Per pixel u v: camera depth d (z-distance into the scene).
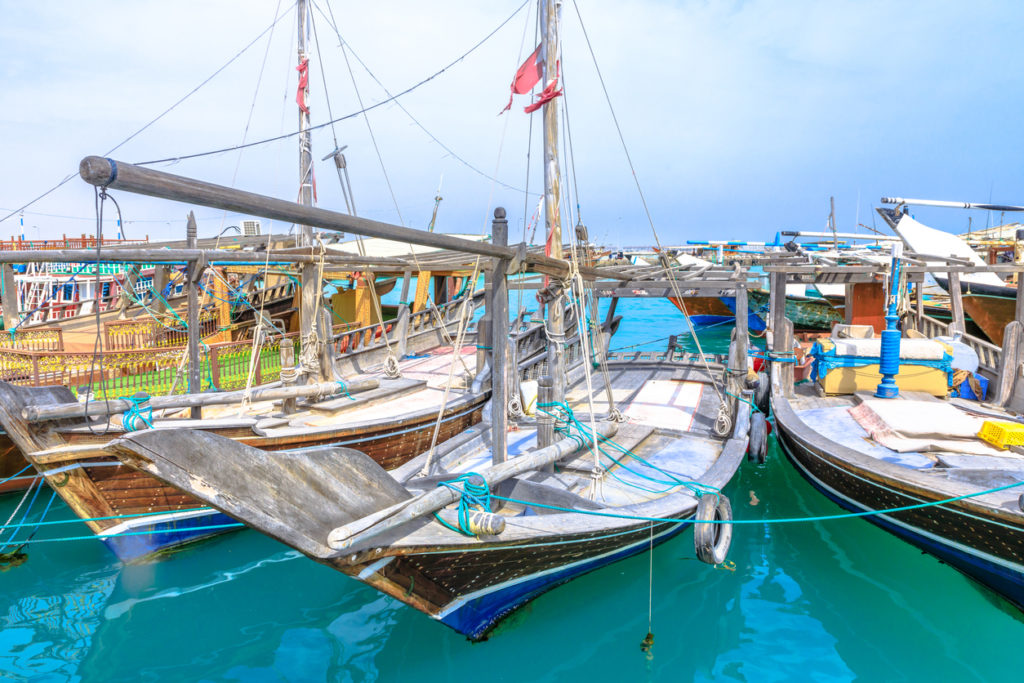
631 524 6.62
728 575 7.91
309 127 11.57
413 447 10.72
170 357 11.99
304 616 7.31
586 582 7.51
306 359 11.09
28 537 8.52
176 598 7.68
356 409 11.13
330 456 4.63
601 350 10.43
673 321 40.44
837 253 16.52
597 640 6.68
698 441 10.00
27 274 22.00
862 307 16.91
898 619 6.96
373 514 4.55
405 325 17.38
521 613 6.81
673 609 7.21
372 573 4.72
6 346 12.41
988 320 19.05
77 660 6.50
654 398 12.78
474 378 13.07
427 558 5.02
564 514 6.50
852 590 7.57
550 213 8.73
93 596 7.71
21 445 7.35
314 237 11.38
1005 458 7.76
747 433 10.23
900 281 12.21
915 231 19.28
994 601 7.09
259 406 11.40
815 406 11.09
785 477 10.97
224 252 9.64
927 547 7.35
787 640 6.62
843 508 8.72
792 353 12.59
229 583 8.04
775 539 8.80
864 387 11.54
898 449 8.26
